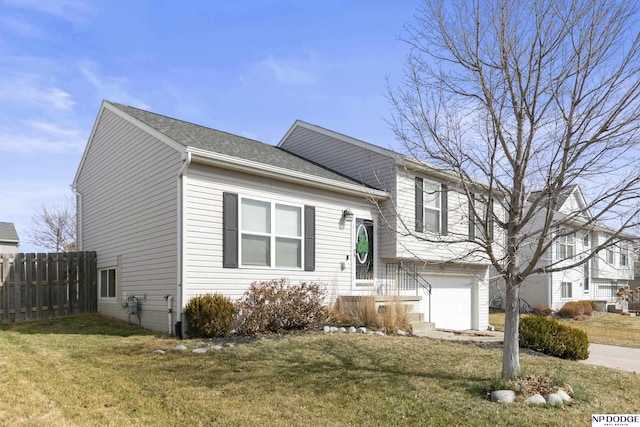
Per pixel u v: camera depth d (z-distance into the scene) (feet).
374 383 21.39
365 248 43.91
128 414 17.33
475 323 56.90
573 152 20.75
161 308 32.91
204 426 16.55
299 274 37.86
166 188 33.04
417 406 18.63
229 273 33.19
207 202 32.42
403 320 37.63
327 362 24.80
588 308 76.95
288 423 16.85
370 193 42.42
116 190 40.70
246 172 34.50
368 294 42.98
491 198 21.98
